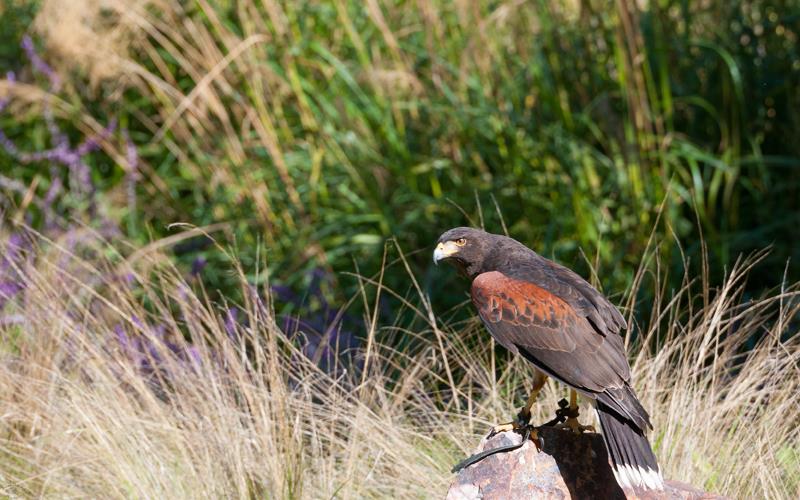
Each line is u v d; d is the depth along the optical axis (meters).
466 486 6.54
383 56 14.07
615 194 12.52
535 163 12.68
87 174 13.47
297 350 9.12
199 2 13.38
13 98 14.17
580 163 12.62
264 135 13.09
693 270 11.62
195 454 8.13
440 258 7.35
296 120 14.25
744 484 7.76
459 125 13.13
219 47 14.23
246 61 13.58
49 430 8.67
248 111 13.18
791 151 12.73
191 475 8.11
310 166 13.65
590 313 6.48
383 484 8.20
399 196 13.11
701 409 8.31
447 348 9.30
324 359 10.34
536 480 6.48
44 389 8.94
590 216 12.22
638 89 12.24
